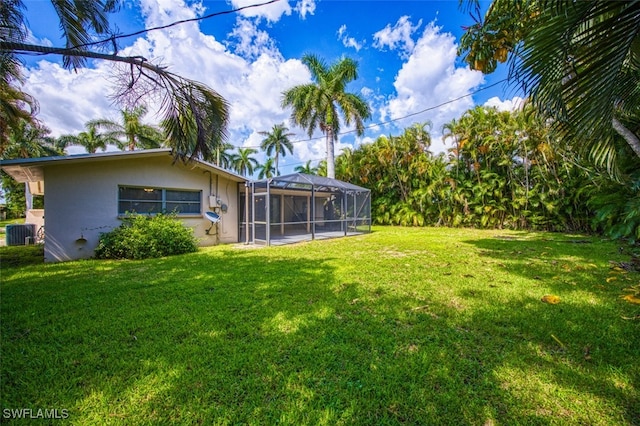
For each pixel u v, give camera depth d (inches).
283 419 63.4
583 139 99.0
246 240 370.9
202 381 76.5
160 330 106.9
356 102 566.3
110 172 287.0
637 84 88.2
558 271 184.5
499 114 469.7
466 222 526.3
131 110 161.9
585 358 84.0
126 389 73.8
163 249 270.5
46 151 739.4
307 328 106.8
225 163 1205.1
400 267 205.9
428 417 63.6
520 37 142.1
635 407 65.2
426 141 583.2
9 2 131.1
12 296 145.9
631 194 306.5
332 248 306.5
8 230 380.8
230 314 121.0
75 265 227.3
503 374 77.8
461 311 121.3
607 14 75.6
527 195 449.1
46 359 87.7
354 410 66.0
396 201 636.1
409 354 88.5
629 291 140.3
